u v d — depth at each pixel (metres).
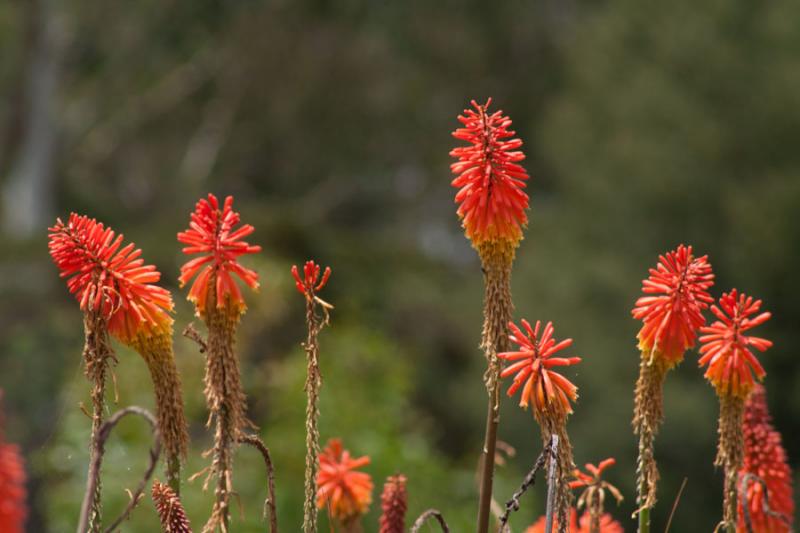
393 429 10.77
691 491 17.56
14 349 14.66
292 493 8.89
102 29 28.91
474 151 2.65
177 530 2.47
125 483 8.26
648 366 2.64
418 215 33.97
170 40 28.86
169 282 16.73
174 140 32.06
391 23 29.45
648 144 21.02
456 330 19.73
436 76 30.95
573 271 21.36
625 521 18.20
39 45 28.73
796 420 18.33
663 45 21.91
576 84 24.89
